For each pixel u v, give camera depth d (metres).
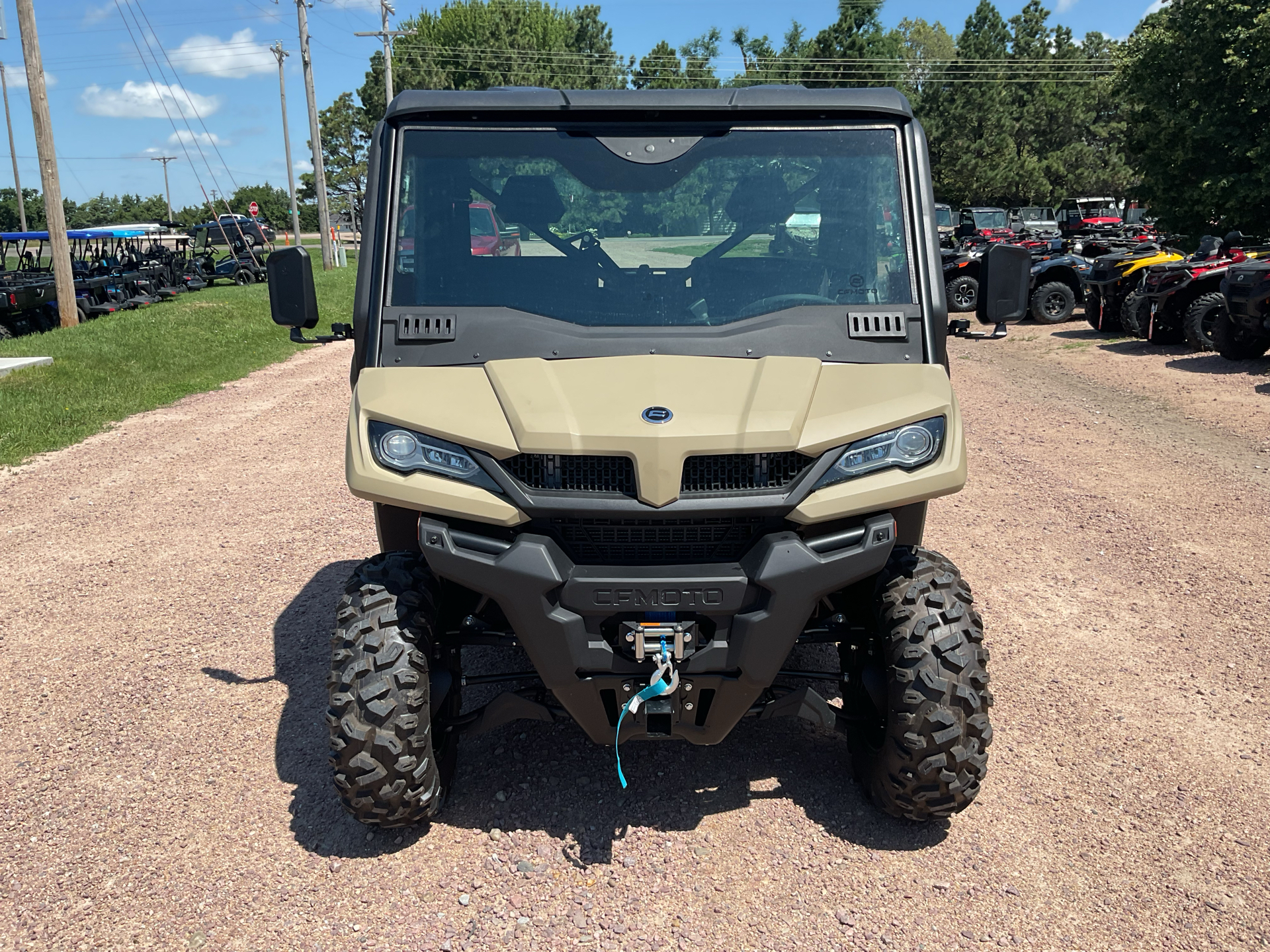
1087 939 2.79
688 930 2.84
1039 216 38.62
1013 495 7.16
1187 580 5.46
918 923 2.86
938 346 3.28
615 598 2.86
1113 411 9.92
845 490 2.89
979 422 9.71
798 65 67.62
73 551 6.31
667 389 2.98
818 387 3.07
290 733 3.97
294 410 11.30
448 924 2.86
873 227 3.39
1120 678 4.36
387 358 3.23
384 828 3.21
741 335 3.22
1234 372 11.42
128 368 13.84
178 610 5.27
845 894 2.98
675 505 2.82
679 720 3.10
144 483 8.01
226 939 2.81
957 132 64.31
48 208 18.67
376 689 2.96
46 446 9.38
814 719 3.35
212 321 19.77
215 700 4.25
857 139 3.45
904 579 3.14
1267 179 18.11
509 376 3.06
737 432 2.84
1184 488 7.20
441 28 73.25
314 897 2.98
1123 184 64.00
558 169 3.38
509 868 3.12
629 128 3.42
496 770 3.69
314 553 6.17
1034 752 3.76
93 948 2.78
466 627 3.35
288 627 5.02
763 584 2.84
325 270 35.84
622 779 3.09
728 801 3.47
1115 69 20.72
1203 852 3.15
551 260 3.37
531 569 2.83
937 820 3.26
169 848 3.22
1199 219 20.33
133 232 26.19
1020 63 72.00
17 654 4.76
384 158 3.43
